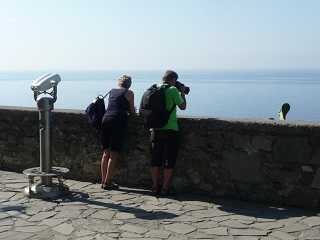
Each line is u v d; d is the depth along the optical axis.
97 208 5.97
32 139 8.15
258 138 6.29
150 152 7.00
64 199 6.39
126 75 7.09
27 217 5.59
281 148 6.16
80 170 7.68
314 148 5.96
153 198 6.50
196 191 6.76
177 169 6.86
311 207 6.02
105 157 7.01
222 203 6.27
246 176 6.40
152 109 6.51
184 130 6.75
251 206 6.14
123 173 7.31
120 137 6.86
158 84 6.68
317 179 5.97
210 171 6.65
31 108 8.30
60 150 7.81
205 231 5.13
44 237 4.93
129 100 6.91
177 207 6.05
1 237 4.92
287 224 5.38
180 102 6.50
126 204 6.18
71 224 5.34
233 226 5.31
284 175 6.17
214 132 6.57
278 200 6.23
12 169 8.39
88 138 7.55
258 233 5.08
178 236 4.98
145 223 5.39
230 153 6.49
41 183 6.59
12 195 6.57
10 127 8.32
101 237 4.93
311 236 4.98
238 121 6.38
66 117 7.68
